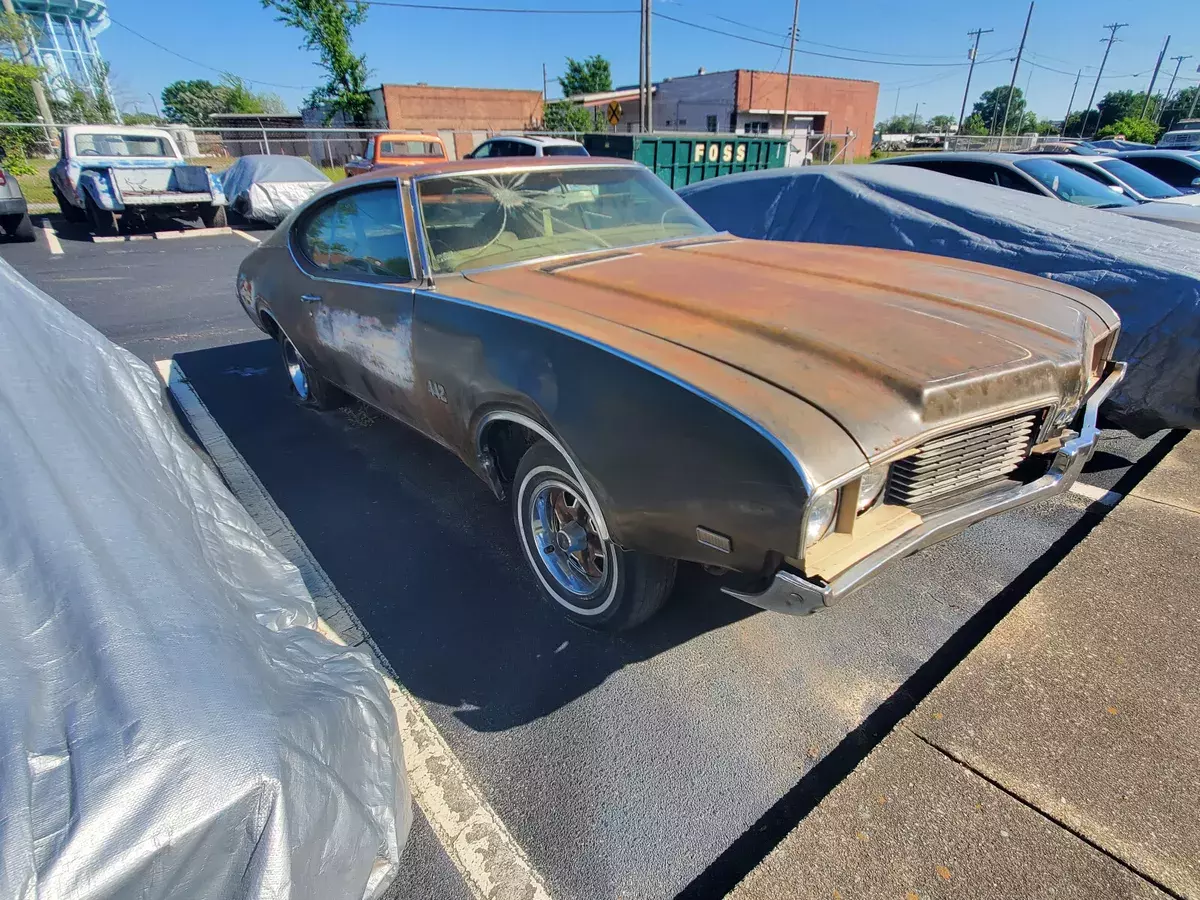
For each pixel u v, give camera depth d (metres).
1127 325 3.59
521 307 2.29
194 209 12.16
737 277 2.57
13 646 1.20
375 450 3.94
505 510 3.29
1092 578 2.64
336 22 30.88
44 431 1.79
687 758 1.98
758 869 1.62
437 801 1.86
